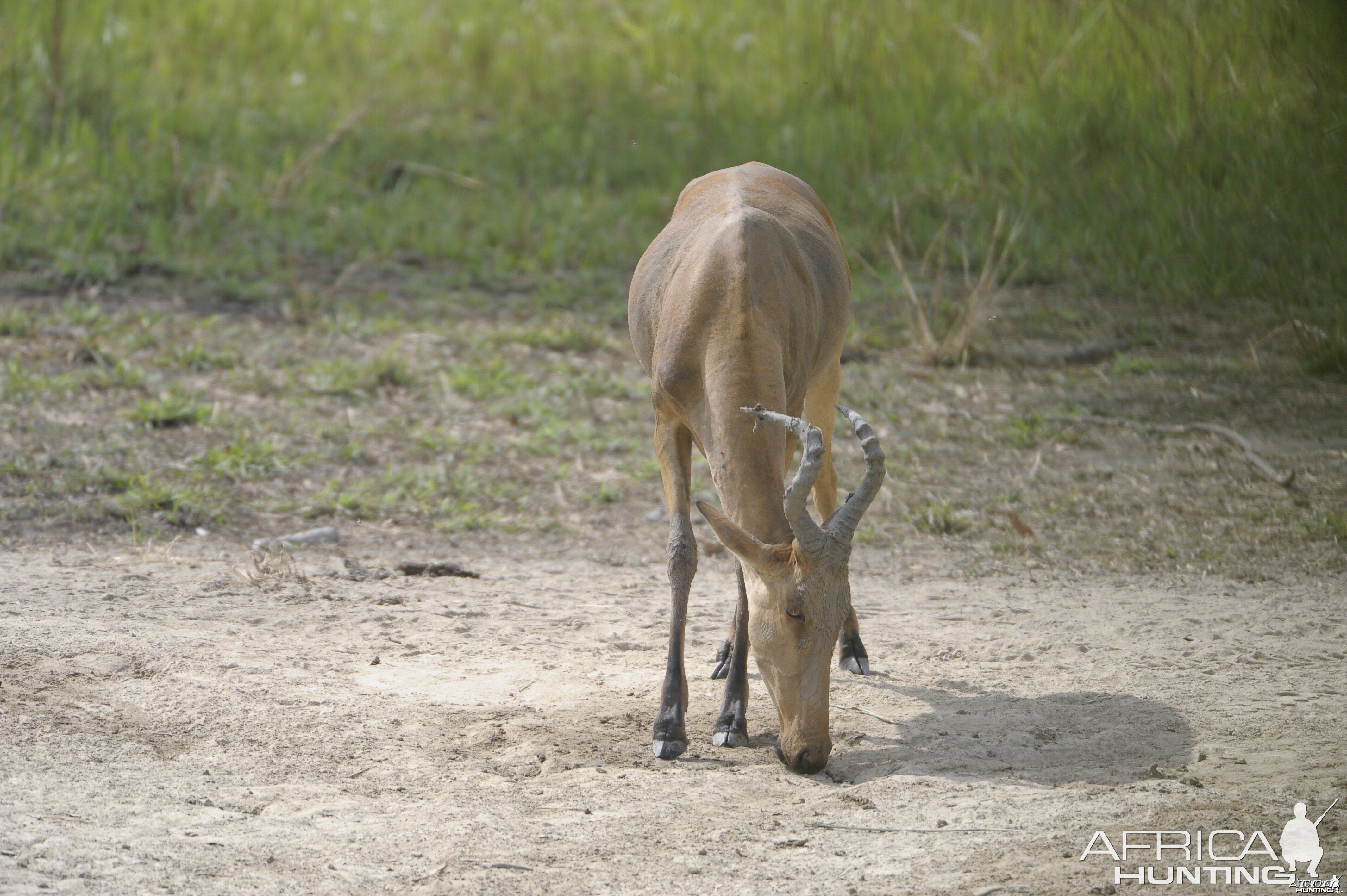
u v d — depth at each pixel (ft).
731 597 45.85
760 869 25.91
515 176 100.07
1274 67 96.53
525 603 43.91
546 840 27.09
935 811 28.58
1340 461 60.03
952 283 85.71
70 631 37.60
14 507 49.98
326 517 52.49
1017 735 33.24
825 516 42.09
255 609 41.47
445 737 32.63
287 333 71.82
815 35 114.73
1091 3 108.99
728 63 117.60
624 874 25.63
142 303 74.13
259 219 87.15
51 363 64.34
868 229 91.09
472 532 51.98
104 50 107.65
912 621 42.83
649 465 59.11
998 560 49.80
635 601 44.70
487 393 65.77
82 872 24.57
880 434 63.52
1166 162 92.99
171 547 47.78
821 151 98.84
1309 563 49.03
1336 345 72.18
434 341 72.08
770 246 35.78
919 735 33.37
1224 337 78.28
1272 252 85.05
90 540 48.16
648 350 38.06
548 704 35.22
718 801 29.32
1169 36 102.12
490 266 85.51
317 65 116.88
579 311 78.33
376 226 88.48
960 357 74.02
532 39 123.13
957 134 99.30
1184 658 39.14
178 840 26.30
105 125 96.89
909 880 25.43
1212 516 54.29
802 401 36.70
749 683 38.22
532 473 57.98
